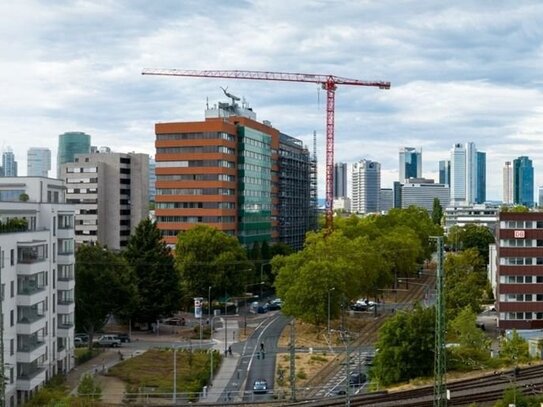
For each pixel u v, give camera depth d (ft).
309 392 306.35
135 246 468.34
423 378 282.15
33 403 275.18
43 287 323.16
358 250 513.86
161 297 462.60
